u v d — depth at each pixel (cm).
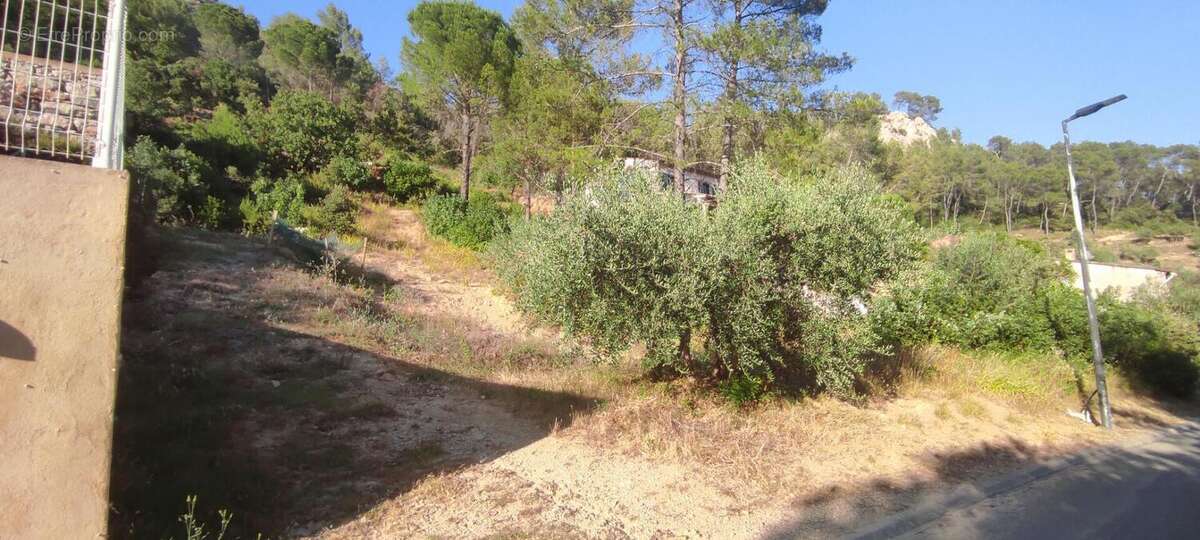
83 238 310
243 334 871
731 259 698
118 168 353
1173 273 3064
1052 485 679
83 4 365
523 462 580
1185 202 6600
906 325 1232
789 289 748
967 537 523
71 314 304
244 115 2880
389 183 2523
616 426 666
